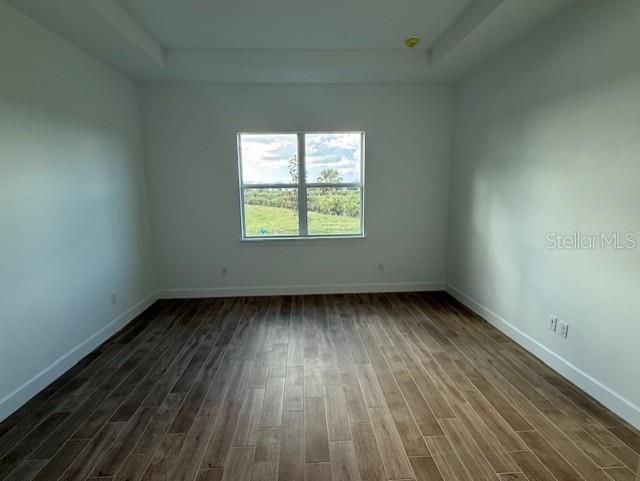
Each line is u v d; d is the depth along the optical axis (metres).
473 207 3.82
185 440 1.93
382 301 4.24
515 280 3.09
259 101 4.11
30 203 2.39
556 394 2.32
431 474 1.67
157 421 2.09
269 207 4.41
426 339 3.19
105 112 3.34
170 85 4.03
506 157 3.17
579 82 2.30
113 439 1.94
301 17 2.85
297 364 2.76
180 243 4.34
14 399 2.21
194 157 4.18
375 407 2.20
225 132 4.14
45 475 1.69
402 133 4.28
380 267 4.55
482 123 3.56
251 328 3.48
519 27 2.67
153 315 3.85
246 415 2.14
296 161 4.33
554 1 2.29
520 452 1.81
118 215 3.55
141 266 4.02
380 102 4.20
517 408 2.17
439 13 2.81
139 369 2.71
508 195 3.16
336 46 3.46
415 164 4.35
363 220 4.44
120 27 2.62
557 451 1.81
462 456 1.79
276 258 4.45
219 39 3.26
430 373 2.60
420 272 4.59
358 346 3.06
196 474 1.69
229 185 4.25
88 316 3.01
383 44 3.43
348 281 4.55
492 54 3.24
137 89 3.99
